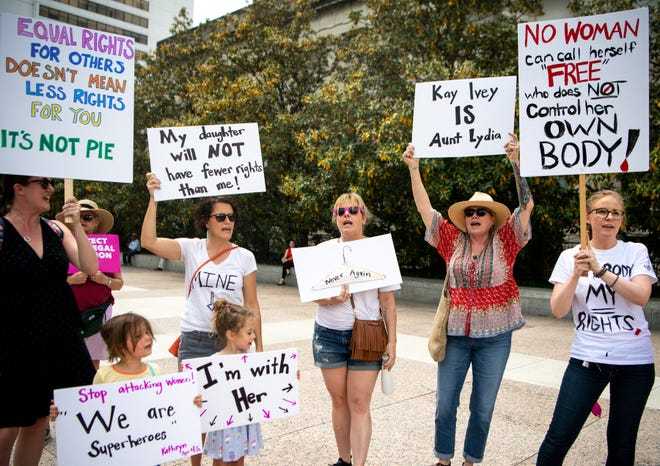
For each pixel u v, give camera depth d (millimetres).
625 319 2998
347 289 3568
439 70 11898
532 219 12570
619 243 3188
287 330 9086
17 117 3209
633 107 3361
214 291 3541
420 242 14648
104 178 3447
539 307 11148
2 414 2709
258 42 18656
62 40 3346
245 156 3967
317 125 15875
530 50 3557
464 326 3504
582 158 3439
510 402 5340
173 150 3809
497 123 3877
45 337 2820
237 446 3180
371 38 15055
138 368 3018
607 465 3041
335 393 3666
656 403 5285
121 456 2680
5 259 2723
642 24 3350
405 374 6336
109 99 3486
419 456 4016
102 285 4488
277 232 19281
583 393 3039
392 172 12461
